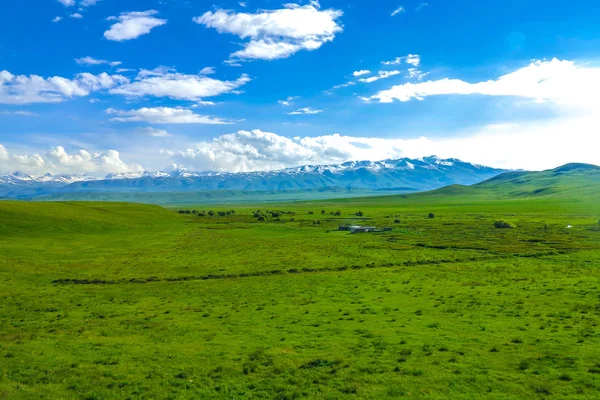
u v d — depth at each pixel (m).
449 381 26.59
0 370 28.41
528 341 34.97
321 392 25.16
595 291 55.72
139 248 117.38
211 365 30.41
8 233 128.00
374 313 47.06
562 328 38.75
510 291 57.84
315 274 77.88
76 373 28.38
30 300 56.16
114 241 132.62
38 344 35.75
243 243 129.62
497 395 24.42
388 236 147.62
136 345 35.72
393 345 34.66
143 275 77.69
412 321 42.91
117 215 195.25
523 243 120.38
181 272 80.75
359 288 63.44
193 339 37.72
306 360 31.30
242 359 31.70
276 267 85.75
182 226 191.50
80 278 74.31
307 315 46.75
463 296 55.31
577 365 28.89
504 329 39.06
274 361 30.97
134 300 57.41
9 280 70.12
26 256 96.69
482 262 89.50
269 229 178.50
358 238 142.62
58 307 52.38
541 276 70.12
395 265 87.75
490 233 151.00
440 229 170.00
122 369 29.42
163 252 109.44
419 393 24.83
